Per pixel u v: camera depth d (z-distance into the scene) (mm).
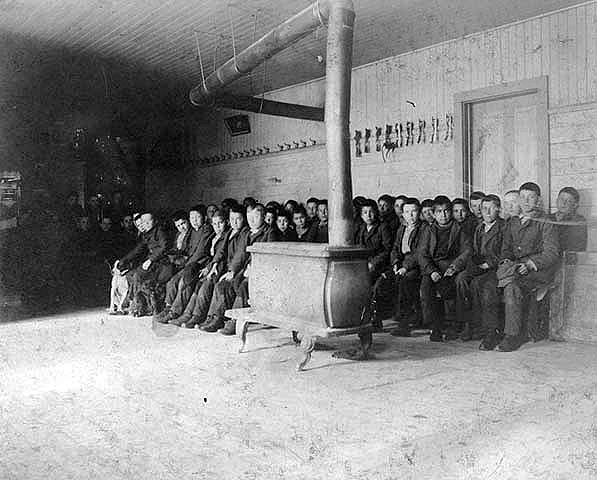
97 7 4523
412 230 5031
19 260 7039
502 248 4188
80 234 7688
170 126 9047
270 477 2074
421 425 2541
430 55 5613
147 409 2834
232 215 5297
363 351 3777
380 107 6418
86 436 2492
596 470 2010
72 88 7465
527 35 4512
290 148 7883
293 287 3775
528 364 3463
